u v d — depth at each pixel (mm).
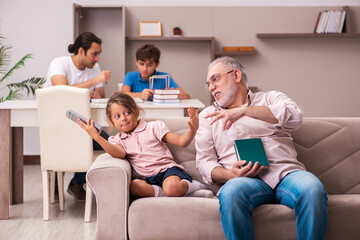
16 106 3277
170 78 4195
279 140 2266
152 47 4055
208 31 5902
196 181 2393
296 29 5930
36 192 4148
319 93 5996
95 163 2186
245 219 1910
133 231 2002
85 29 5867
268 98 2355
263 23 5918
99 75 3738
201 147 2348
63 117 3107
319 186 1943
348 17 5820
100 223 2062
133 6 5852
